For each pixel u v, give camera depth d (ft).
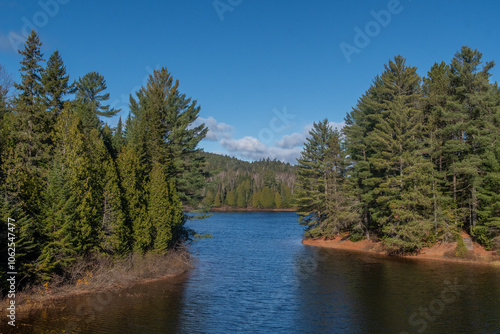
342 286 85.87
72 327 53.21
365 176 159.94
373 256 137.18
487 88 129.18
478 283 86.02
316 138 193.36
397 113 131.75
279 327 56.65
